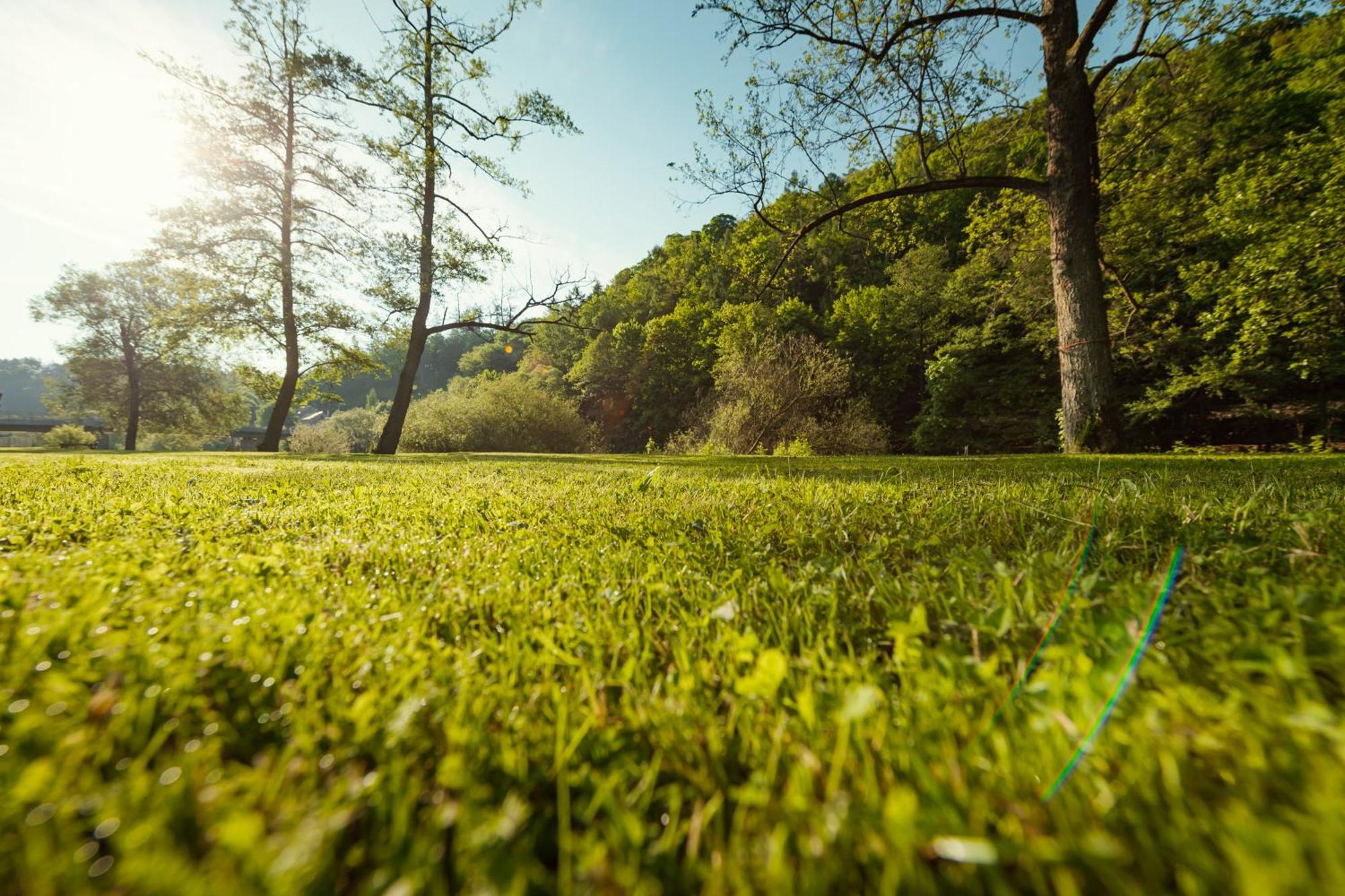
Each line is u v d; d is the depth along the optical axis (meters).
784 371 20.25
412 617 1.30
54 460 9.40
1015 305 18.70
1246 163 14.57
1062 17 11.05
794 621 1.27
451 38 16.59
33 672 0.89
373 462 9.76
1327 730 0.58
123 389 43.53
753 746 0.78
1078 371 10.70
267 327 18.50
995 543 2.04
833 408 21.36
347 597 1.45
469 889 0.52
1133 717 0.73
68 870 0.52
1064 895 0.50
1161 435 23.72
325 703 0.86
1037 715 0.74
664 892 0.56
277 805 0.62
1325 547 1.58
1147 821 0.57
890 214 14.96
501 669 1.01
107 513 2.94
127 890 0.49
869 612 1.36
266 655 1.01
